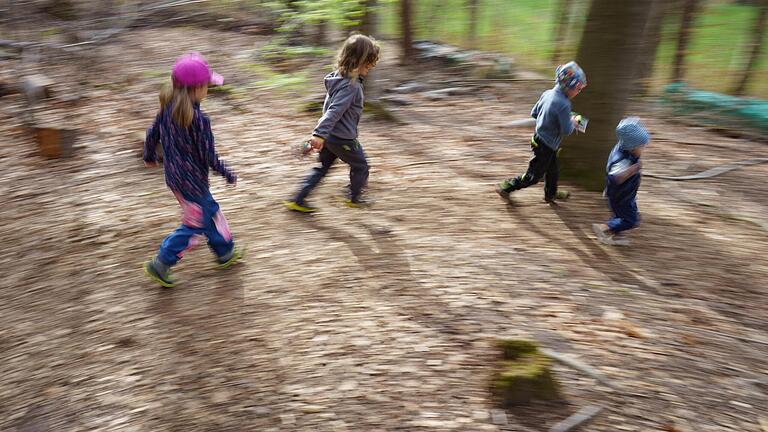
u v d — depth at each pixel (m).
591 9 5.38
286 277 4.10
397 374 3.23
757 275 4.33
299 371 3.26
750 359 3.40
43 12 11.75
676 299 3.97
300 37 11.47
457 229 4.82
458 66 11.98
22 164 5.83
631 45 5.32
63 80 8.84
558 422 2.93
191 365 3.32
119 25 12.36
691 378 3.23
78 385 3.19
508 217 5.08
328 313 3.73
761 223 5.26
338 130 4.54
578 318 3.73
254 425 2.92
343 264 4.26
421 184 5.71
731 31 14.23
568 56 13.05
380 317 3.69
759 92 11.09
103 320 3.68
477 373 3.24
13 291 3.96
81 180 5.52
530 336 3.54
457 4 15.23
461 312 3.75
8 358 3.38
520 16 16.67
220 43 12.31
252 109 8.02
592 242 4.70
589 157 5.59
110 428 2.92
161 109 3.61
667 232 4.98
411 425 2.91
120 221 4.82
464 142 7.11
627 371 3.27
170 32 13.11
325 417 2.96
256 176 5.75
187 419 2.97
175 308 3.79
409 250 4.47
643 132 4.27
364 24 8.65
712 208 5.57
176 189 3.76
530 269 4.27
